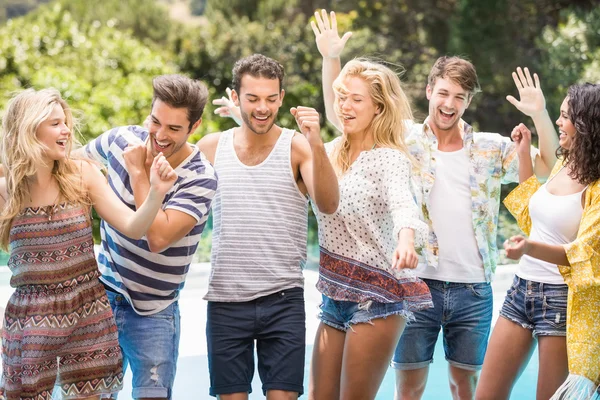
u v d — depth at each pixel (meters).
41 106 3.31
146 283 3.61
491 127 15.08
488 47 15.04
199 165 3.59
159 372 3.61
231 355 3.76
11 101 3.37
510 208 4.09
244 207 3.73
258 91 3.62
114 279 3.65
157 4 19.36
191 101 3.45
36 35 15.45
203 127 14.21
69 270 3.40
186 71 17.88
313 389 3.86
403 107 3.81
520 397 5.18
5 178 3.42
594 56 14.30
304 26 17.45
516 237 3.38
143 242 3.56
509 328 3.91
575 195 3.71
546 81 14.59
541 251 3.45
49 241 3.38
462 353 4.17
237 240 3.73
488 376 3.92
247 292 3.73
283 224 3.72
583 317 3.59
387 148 3.73
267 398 3.77
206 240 10.24
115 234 3.62
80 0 18.77
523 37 15.28
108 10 18.83
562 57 14.43
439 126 4.09
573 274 3.52
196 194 3.53
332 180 3.49
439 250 4.08
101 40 16.12
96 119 13.20
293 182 3.73
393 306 3.66
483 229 4.12
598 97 3.60
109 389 3.48
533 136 15.00
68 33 16.12
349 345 3.68
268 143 3.76
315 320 6.09
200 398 4.91
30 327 3.35
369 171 3.70
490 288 4.19
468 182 4.11
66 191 3.39
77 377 3.44
